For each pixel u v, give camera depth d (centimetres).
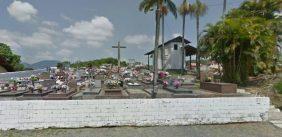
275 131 866
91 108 881
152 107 910
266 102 975
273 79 1781
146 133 830
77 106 876
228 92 1270
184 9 3778
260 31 1798
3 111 849
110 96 1073
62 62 4156
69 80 1716
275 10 2388
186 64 4744
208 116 941
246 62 1806
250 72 1970
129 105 898
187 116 930
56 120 869
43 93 1110
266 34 1831
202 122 937
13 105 852
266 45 1767
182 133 834
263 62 1814
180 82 1603
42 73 2327
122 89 1341
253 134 833
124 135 809
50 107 866
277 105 1206
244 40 1769
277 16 2388
